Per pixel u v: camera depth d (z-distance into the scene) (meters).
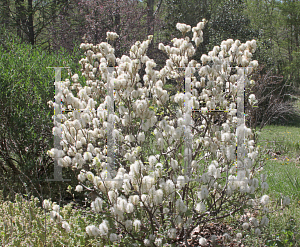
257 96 4.74
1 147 4.00
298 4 23.16
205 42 14.68
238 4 14.80
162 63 11.68
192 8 15.52
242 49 2.89
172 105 2.99
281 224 2.79
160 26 14.62
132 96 2.55
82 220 2.65
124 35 11.23
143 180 2.06
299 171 4.90
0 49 4.46
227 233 2.50
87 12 12.12
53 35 12.88
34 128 3.97
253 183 2.29
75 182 3.77
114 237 2.16
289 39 25.48
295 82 13.45
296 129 9.39
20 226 2.47
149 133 3.06
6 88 3.89
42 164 3.70
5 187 3.68
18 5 13.10
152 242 2.27
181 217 2.37
